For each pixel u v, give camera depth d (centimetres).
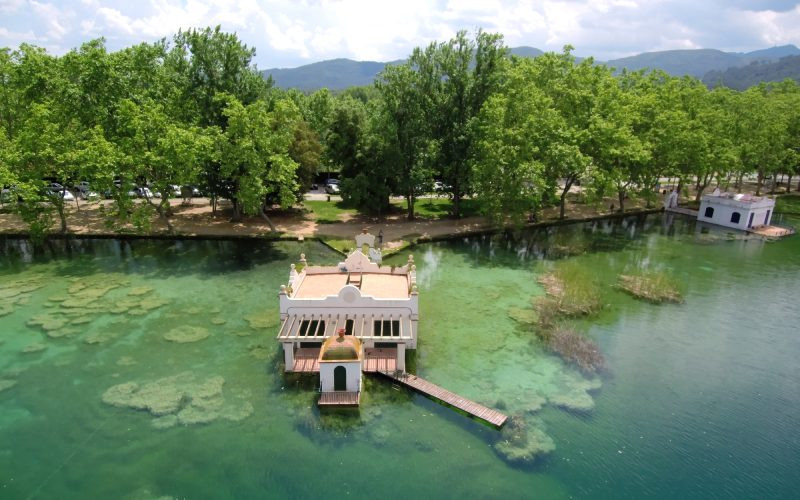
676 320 4238
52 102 6097
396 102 6606
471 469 2525
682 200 9025
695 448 2716
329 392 2997
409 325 3459
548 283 4972
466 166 6788
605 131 6400
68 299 4394
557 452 2655
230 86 6450
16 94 6700
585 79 7025
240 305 4334
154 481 2428
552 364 3509
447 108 6844
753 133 8725
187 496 2348
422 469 2522
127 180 5466
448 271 5344
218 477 2461
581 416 2939
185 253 5706
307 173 7206
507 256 5891
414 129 6712
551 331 3922
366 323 3412
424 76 6744
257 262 5444
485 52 6731
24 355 3481
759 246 6475
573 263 5638
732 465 2603
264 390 3119
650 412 3000
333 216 7369
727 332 4038
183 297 4484
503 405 3022
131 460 2555
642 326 4116
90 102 6169
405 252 5925
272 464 2544
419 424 2841
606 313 4359
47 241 6003
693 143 7462
